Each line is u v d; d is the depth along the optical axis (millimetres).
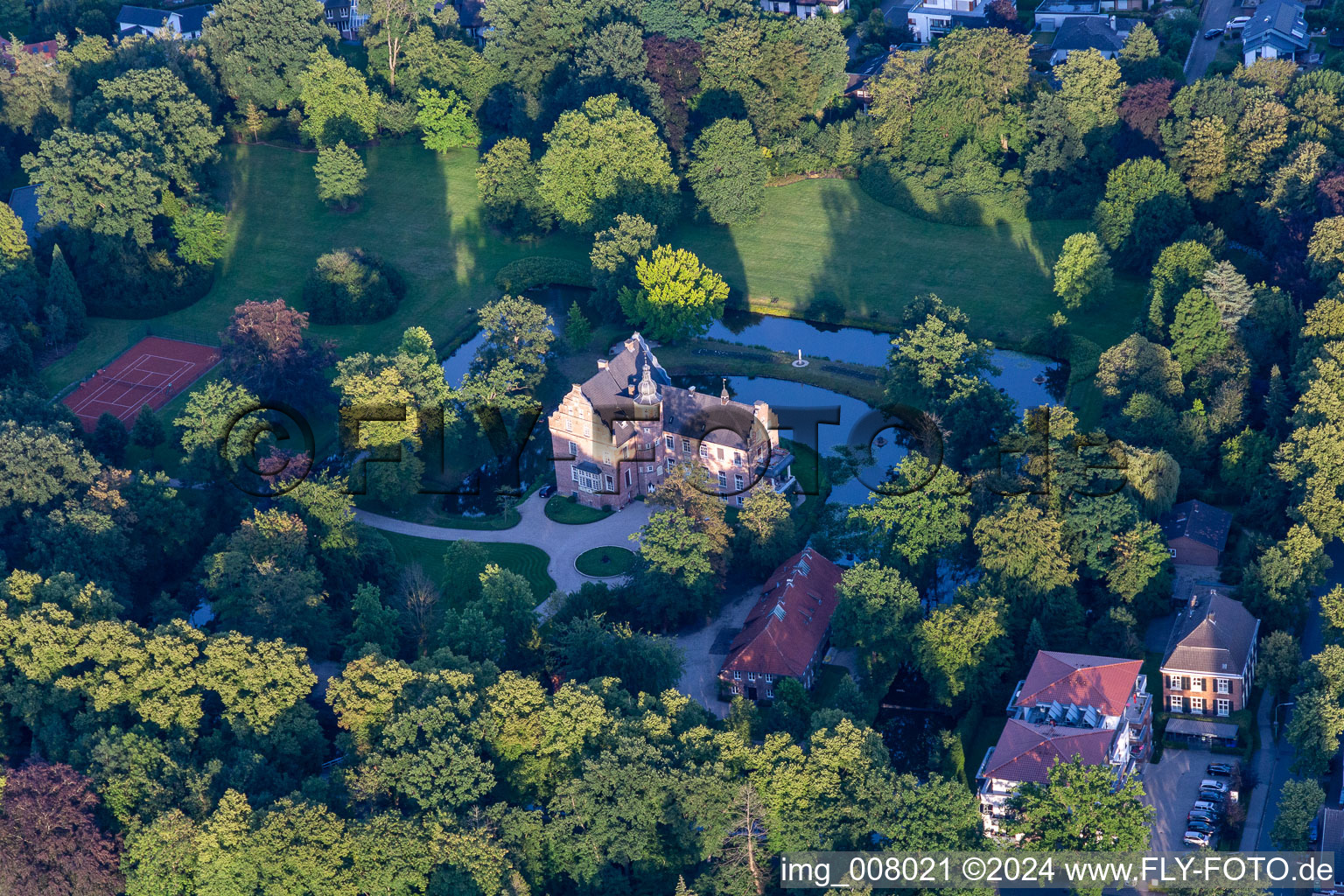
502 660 182375
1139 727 167250
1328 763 161625
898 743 176500
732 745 153250
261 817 150250
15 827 152875
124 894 153500
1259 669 172875
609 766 151125
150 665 168250
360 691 163375
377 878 147000
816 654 185500
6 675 172250
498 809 152000
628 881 154625
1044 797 149375
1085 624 186000
